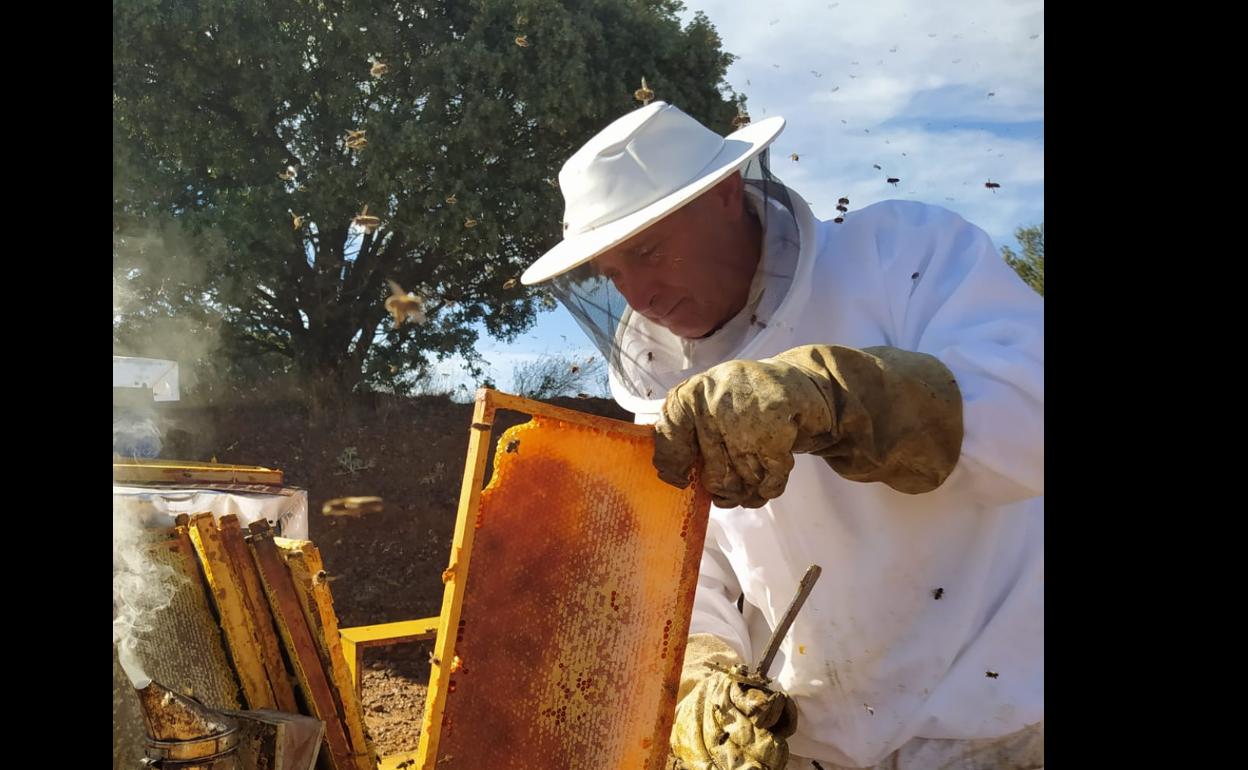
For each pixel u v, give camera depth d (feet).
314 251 30.89
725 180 6.23
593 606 4.33
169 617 4.20
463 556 3.96
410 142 27.30
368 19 28.40
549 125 28.66
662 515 4.41
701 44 30.99
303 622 4.38
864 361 4.79
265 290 30.60
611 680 4.33
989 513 6.02
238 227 27.40
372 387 32.63
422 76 28.91
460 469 27.78
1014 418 4.91
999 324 5.66
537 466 4.26
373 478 26.89
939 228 6.50
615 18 30.37
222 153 27.86
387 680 16.10
